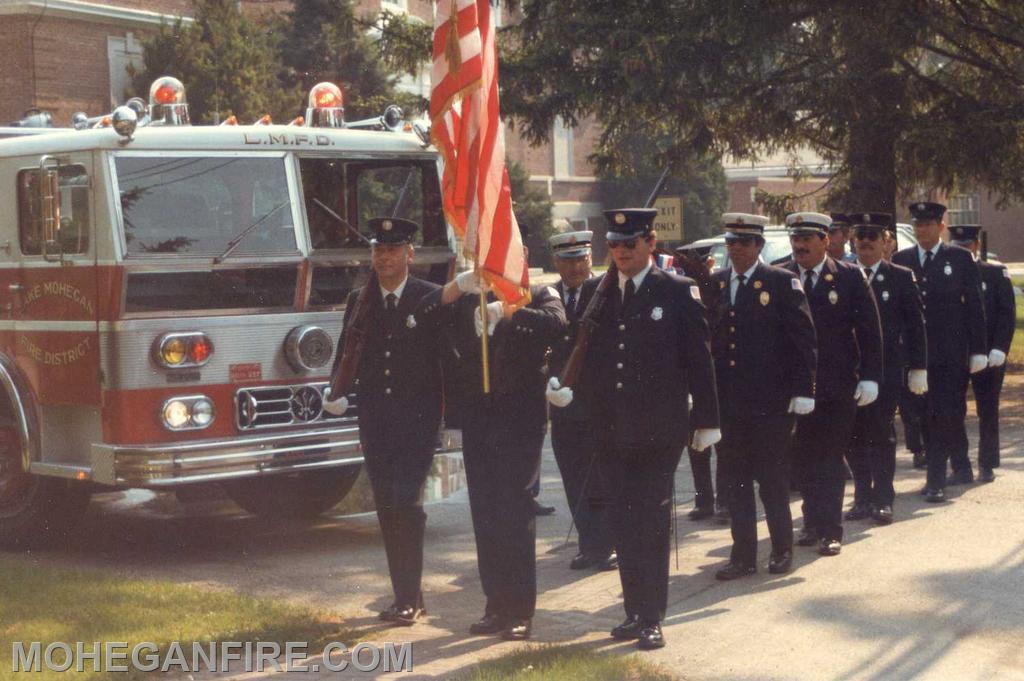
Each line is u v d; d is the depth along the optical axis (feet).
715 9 53.72
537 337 24.25
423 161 35.04
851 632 23.86
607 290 24.34
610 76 57.26
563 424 29.22
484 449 24.11
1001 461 41.93
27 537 33.50
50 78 105.70
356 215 33.47
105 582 28.04
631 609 23.62
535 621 25.21
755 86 57.88
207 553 32.58
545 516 35.94
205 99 100.07
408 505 24.80
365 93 105.40
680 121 58.75
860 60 56.39
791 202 71.00
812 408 27.96
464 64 23.68
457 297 24.07
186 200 30.96
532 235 160.15
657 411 23.52
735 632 24.07
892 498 33.24
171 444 30.12
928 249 36.94
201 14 105.29
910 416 41.06
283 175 32.37
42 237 31.65
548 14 59.21
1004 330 38.09
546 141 62.13
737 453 28.19
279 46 107.24
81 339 30.76
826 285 30.35
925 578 27.48
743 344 27.99
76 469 31.04
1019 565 28.30
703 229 189.67
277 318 31.83
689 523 34.53
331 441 32.04
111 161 30.14
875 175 57.57
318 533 35.24
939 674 21.44
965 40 58.13
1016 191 59.77
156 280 30.37
